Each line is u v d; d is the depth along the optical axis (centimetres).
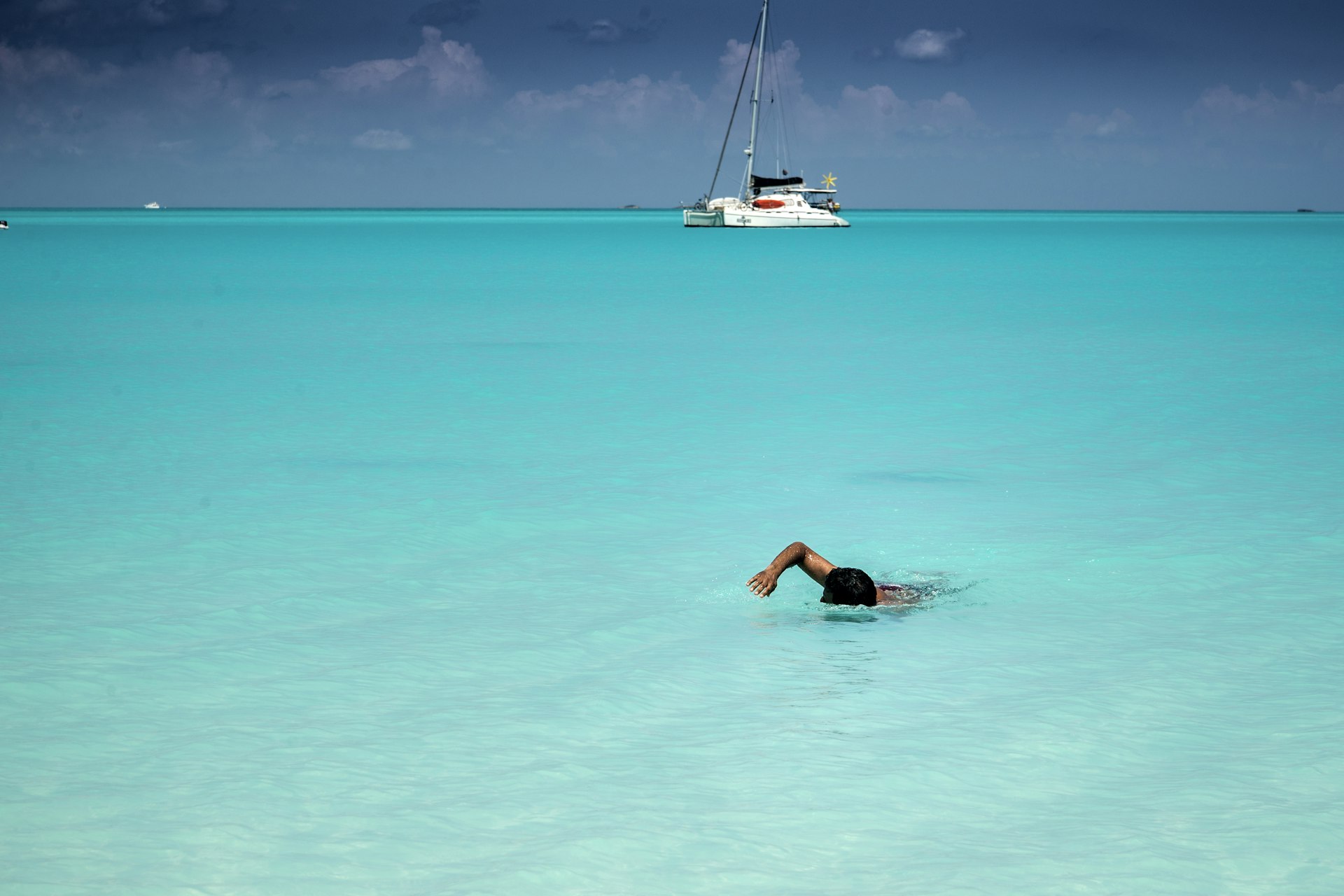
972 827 547
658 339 2850
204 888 490
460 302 3938
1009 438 1599
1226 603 900
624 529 1136
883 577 979
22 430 1633
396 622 861
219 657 781
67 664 764
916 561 1024
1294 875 502
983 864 511
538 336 2908
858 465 1426
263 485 1310
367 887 491
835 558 1033
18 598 904
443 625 855
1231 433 1625
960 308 3747
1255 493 1268
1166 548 1059
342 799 573
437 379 2164
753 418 1762
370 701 704
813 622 865
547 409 1841
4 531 1106
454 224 19088
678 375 2222
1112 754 627
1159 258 7281
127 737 647
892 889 491
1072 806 567
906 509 1210
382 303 3897
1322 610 880
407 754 627
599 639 826
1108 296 4219
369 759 620
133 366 2302
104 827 542
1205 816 555
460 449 1525
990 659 782
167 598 909
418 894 486
